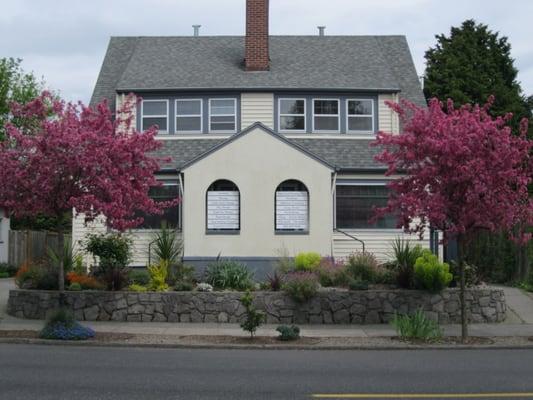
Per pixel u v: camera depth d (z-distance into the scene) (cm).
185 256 2144
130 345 1395
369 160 2412
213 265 1930
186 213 2159
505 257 2334
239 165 2173
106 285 1809
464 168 1369
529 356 1293
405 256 1858
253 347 1381
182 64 2700
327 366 1145
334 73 2639
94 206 1426
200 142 2511
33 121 1482
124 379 1003
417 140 1447
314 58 2764
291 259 2031
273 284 1795
